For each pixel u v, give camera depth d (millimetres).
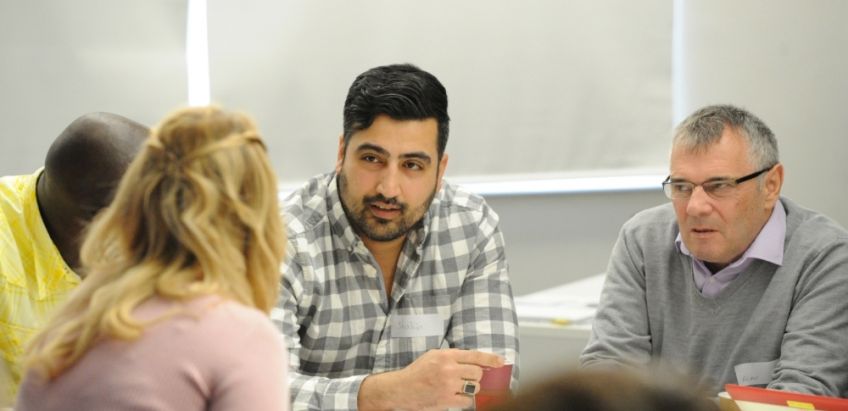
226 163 2260
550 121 6820
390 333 4207
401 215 3930
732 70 6223
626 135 6641
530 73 6852
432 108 3855
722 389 4148
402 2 7145
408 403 3443
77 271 3787
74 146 3553
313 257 4055
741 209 4039
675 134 4215
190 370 2129
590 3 6656
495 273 4383
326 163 7469
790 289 4051
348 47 7324
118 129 3629
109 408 2094
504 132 6949
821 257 4039
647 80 6559
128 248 2309
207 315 2178
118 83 7828
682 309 4320
